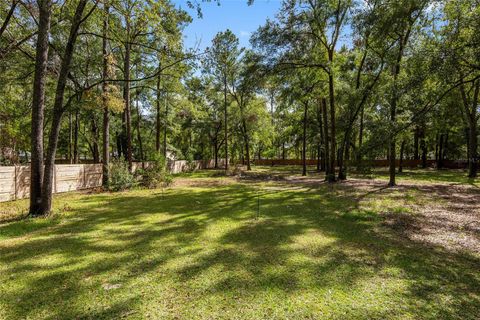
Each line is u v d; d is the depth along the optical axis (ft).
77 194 36.99
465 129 70.90
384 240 16.42
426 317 8.43
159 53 32.14
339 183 49.06
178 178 63.67
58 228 19.12
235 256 13.61
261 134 101.76
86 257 13.44
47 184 22.84
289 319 8.27
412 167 103.14
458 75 24.22
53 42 38.83
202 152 132.57
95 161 80.23
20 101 53.06
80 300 9.38
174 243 15.75
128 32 42.39
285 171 88.12
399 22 35.78
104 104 33.86
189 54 31.12
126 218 22.38
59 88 23.34
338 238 16.79
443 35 27.37
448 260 13.19
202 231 18.39
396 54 41.96
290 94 54.54
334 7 45.85
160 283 10.66
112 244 15.53
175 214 24.02
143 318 8.34
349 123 52.37
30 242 15.87
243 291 10.00
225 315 8.48
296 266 12.33
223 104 102.01
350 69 54.80
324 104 55.01
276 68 47.14
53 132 23.20
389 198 31.99
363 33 43.88
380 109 48.60
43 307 8.95
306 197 33.81
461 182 48.80
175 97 70.23
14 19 32.30
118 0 26.66
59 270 11.87
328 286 10.42
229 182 54.24
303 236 17.21
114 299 9.45
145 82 65.98
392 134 29.45
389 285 10.55
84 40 47.34
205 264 12.56
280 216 23.18
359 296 9.68
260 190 41.14
